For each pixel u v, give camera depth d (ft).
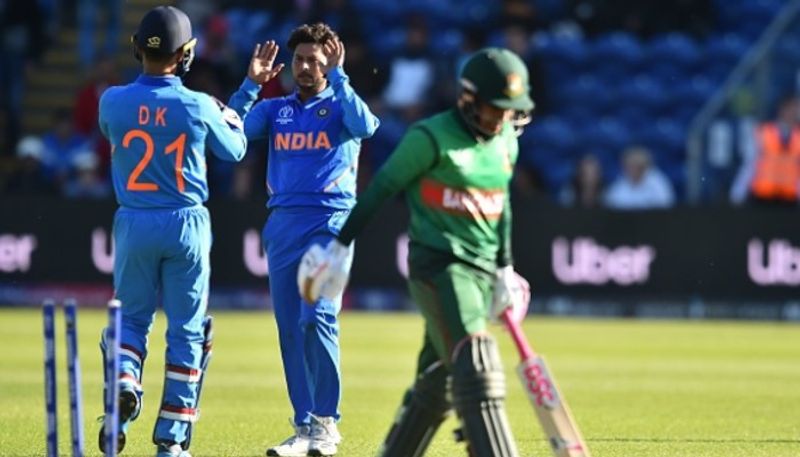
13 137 280.92
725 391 143.64
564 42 283.18
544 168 270.87
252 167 245.04
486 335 73.67
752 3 292.61
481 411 72.08
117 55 294.66
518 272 233.96
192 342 90.53
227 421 116.47
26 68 290.76
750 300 233.14
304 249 100.37
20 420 114.93
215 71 254.47
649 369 164.35
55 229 232.32
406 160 74.49
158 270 90.53
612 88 282.36
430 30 286.05
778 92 243.81
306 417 100.27
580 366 166.40
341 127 101.04
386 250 233.35
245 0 283.18
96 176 248.52
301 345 100.78
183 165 90.07
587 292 233.35
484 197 75.66
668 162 277.44
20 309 230.89
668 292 233.14
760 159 241.55
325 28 101.24
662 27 290.35
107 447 74.74
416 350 180.75
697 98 283.38
